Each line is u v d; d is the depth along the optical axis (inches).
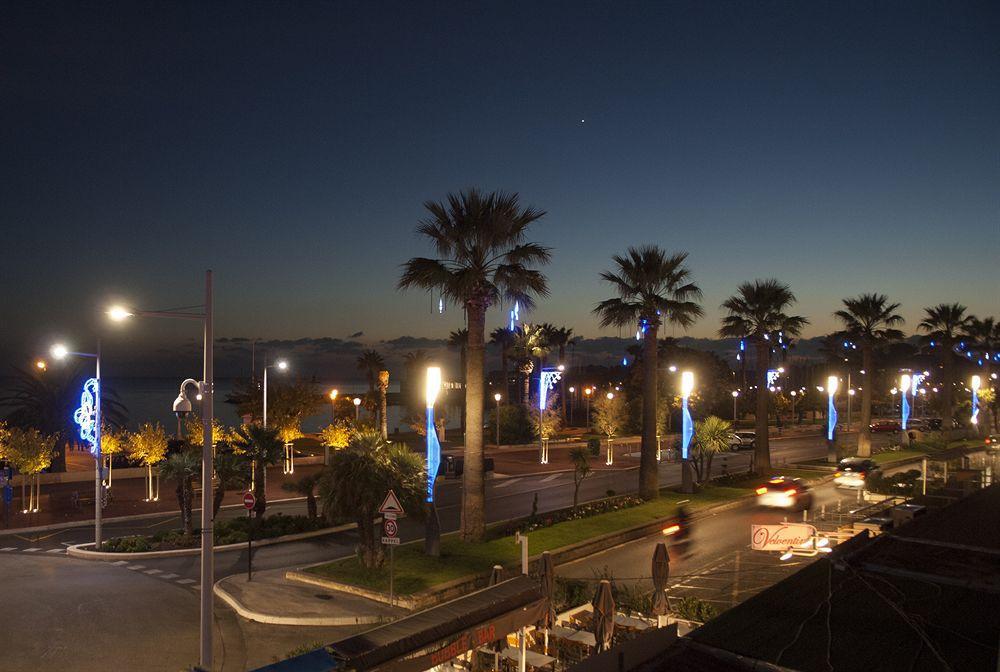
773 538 686.5
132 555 991.0
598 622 504.4
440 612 440.5
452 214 995.9
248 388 2033.7
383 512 768.3
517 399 3403.1
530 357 3125.0
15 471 1721.2
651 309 1322.6
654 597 579.8
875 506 1199.6
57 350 1027.3
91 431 1263.5
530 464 2069.4
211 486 569.3
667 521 1167.0
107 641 665.0
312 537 1111.6
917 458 2006.6
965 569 397.4
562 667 530.3
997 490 630.5
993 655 291.1
